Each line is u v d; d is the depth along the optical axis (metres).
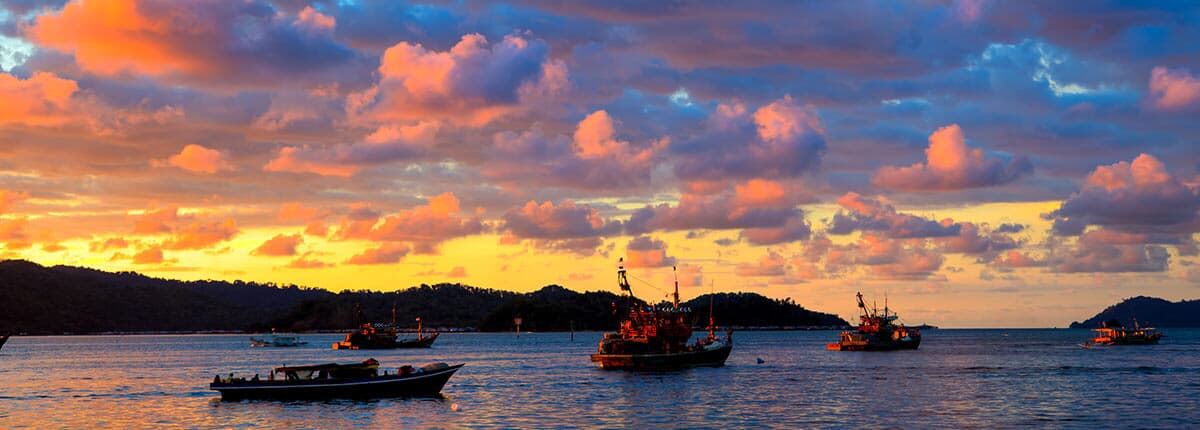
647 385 122.31
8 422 89.44
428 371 104.44
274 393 100.12
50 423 88.50
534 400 102.88
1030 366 167.75
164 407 99.19
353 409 93.56
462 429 81.25
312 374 102.25
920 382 127.75
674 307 153.50
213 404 99.75
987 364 174.75
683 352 152.62
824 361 189.12
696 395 108.44
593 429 81.44
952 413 91.12
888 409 94.56
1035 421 85.38
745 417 88.56
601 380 131.12
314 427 82.69
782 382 126.94
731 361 189.38
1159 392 112.25
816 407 96.19
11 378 152.50
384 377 102.25
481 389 116.31
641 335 150.75
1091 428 81.12
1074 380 131.88
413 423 84.75
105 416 92.81
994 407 96.06
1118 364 174.50
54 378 152.12
